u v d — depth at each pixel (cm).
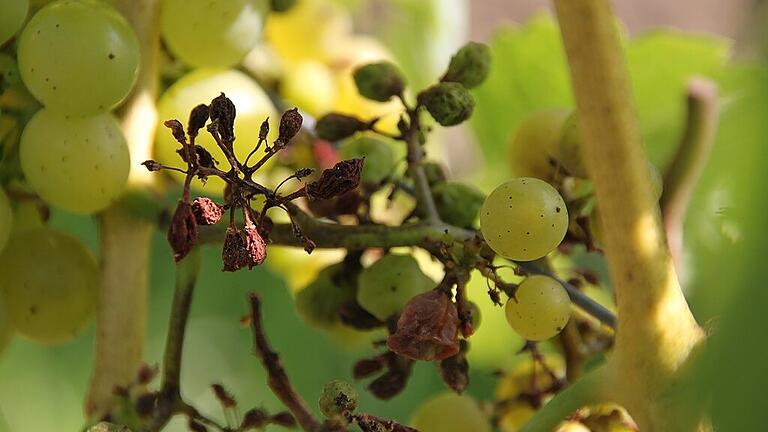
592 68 29
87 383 64
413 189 34
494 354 46
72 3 32
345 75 42
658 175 32
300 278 41
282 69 41
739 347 23
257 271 68
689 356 29
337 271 34
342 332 36
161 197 34
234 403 33
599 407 30
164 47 35
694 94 37
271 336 66
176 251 30
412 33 48
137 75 32
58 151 32
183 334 32
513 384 37
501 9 96
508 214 30
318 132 34
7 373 61
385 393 33
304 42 42
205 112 30
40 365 62
